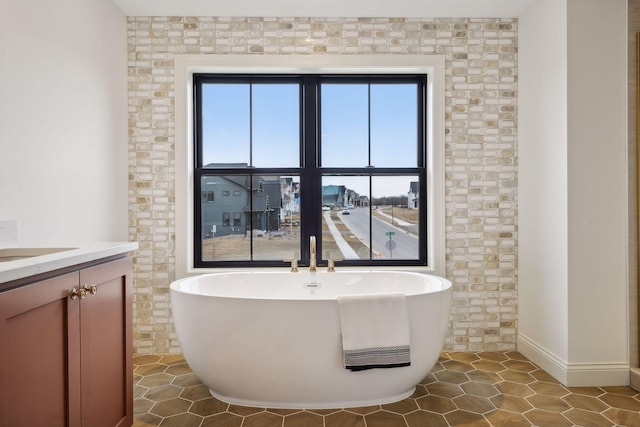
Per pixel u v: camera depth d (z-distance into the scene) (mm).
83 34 2641
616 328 2672
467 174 3299
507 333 3305
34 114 2188
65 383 1472
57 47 2381
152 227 3242
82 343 1572
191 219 3355
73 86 2537
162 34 3232
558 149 2748
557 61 2748
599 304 2668
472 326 3301
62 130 2428
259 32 3254
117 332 1855
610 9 2662
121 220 3135
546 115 2883
